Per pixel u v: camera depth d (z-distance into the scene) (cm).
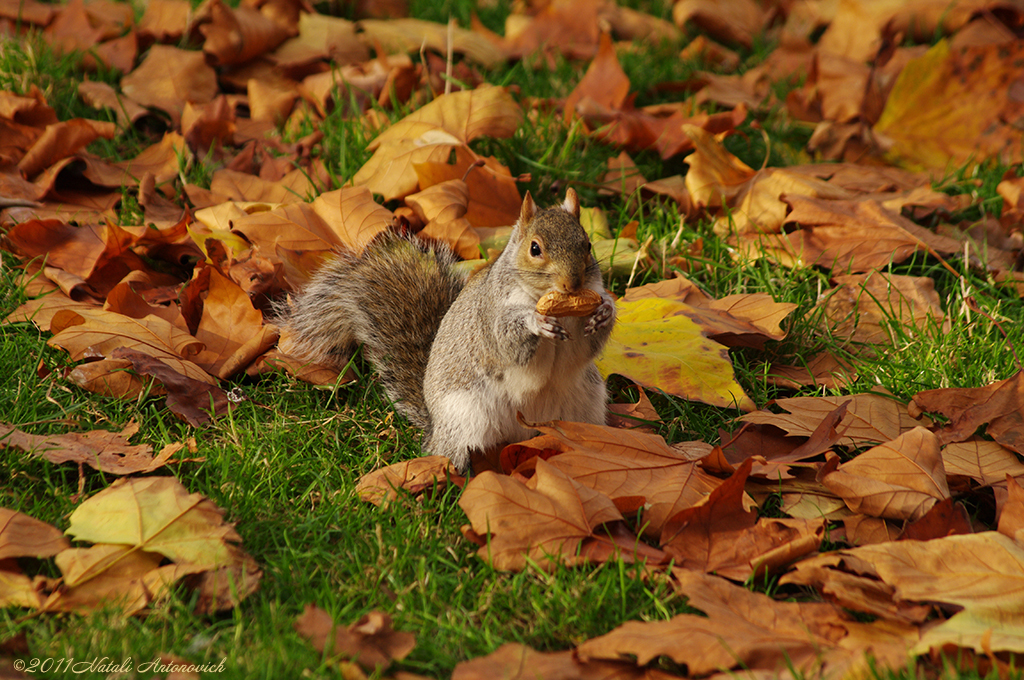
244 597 502
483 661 457
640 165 1056
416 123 985
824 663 453
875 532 573
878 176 1051
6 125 952
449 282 804
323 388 736
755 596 502
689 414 727
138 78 1116
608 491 587
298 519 593
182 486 558
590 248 647
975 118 1103
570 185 989
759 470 626
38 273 802
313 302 777
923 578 497
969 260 895
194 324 773
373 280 791
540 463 577
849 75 1188
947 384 730
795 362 795
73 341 694
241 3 1260
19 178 905
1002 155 1085
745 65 1364
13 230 809
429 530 585
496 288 655
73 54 1125
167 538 525
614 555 539
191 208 934
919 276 892
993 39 1294
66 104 1061
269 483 623
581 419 692
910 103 1128
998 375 737
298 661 458
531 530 549
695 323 766
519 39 1354
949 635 455
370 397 748
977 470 622
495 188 911
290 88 1188
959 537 518
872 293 852
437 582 542
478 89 995
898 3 1390
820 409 691
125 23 1218
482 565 557
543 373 653
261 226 827
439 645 493
